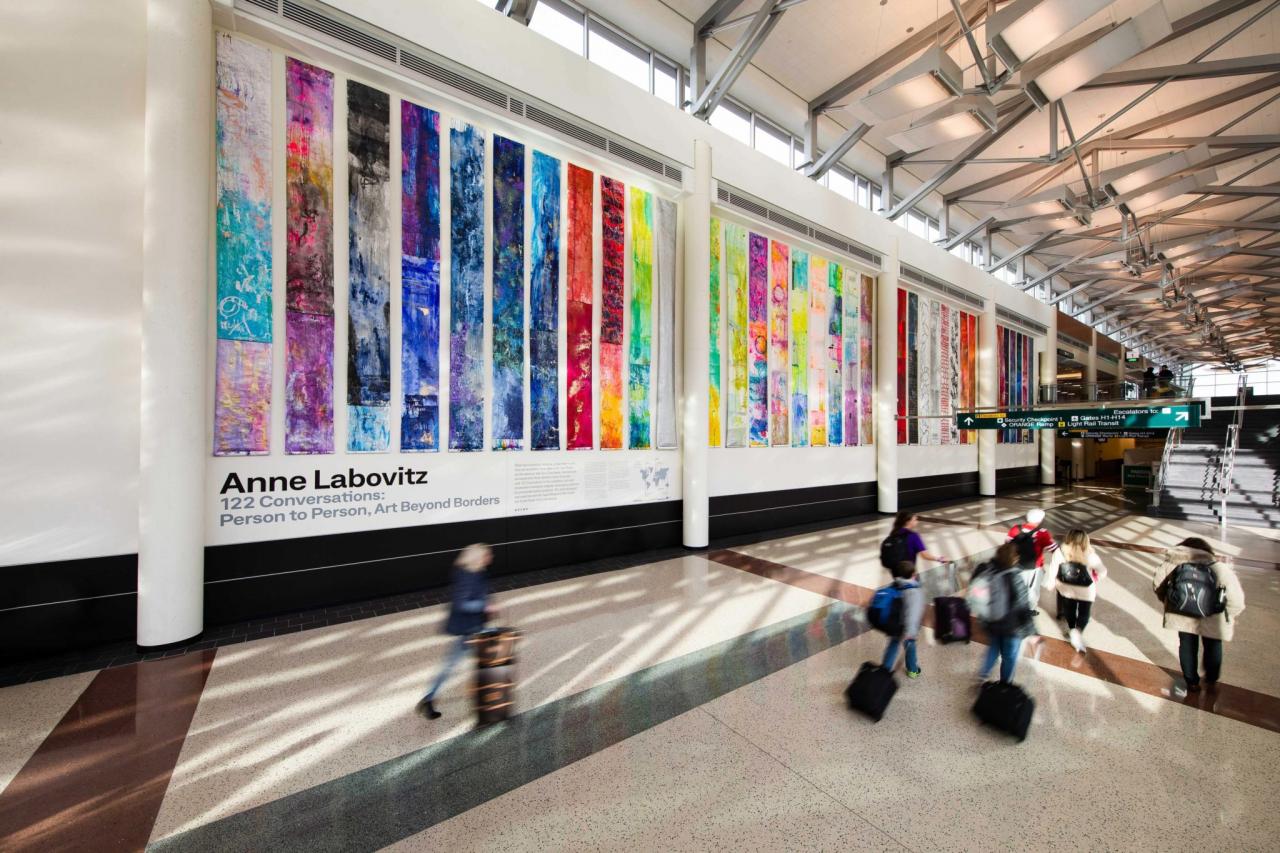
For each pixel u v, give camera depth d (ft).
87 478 14.11
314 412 17.49
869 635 15.25
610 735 9.95
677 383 27.99
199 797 8.14
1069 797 8.27
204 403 15.44
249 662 13.21
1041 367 66.90
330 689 11.80
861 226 38.29
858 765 9.06
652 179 25.52
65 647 13.82
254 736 9.89
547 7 27.66
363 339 18.47
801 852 7.04
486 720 10.30
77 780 8.57
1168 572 12.44
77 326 14.02
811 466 35.65
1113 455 87.71
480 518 21.18
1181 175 43.42
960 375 51.01
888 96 24.08
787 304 33.91
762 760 9.18
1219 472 41.93
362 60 17.76
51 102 13.83
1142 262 58.03
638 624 16.01
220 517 15.94
